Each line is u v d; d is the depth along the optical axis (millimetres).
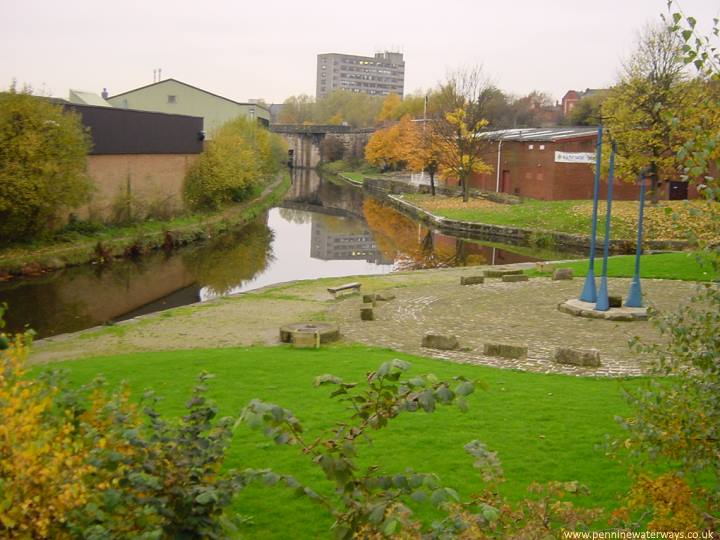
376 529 3742
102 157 35062
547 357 13406
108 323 18875
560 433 8836
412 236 42375
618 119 36000
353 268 31844
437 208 50938
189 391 10555
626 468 7527
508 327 16312
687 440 4957
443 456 8086
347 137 109125
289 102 160500
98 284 26484
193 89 68312
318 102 164375
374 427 3779
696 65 4895
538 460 7996
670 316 5348
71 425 4434
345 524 3709
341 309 18938
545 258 33656
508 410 9719
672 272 22750
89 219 33844
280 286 23016
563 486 4785
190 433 4012
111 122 35594
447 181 67938
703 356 5062
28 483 3768
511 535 4254
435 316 17703
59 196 29297
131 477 3709
